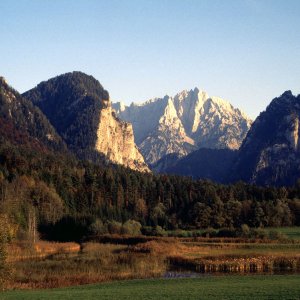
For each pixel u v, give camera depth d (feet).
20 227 490.90
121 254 336.49
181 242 426.10
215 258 319.06
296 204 634.84
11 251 352.28
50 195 627.46
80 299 163.02
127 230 530.68
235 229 497.46
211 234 494.59
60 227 562.25
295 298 146.92
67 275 253.65
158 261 309.01
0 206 501.15
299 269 281.54
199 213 625.82
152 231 534.78
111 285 215.72
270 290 167.02
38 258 334.24
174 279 226.58
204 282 209.05
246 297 154.81
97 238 487.20
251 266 289.74
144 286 203.31
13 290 204.85
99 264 290.15
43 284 227.81
